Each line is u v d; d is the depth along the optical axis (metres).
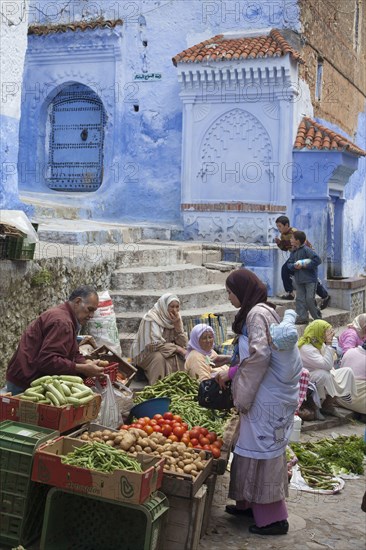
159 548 4.60
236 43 14.05
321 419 8.27
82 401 5.02
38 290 7.78
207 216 14.18
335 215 16.02
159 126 15.02
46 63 15.73
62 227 11.81
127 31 15.14
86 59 15.41
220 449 5.23
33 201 14.01
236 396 4.98
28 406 4.91
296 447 6.96
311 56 15.13
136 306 9.52
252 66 13.46
